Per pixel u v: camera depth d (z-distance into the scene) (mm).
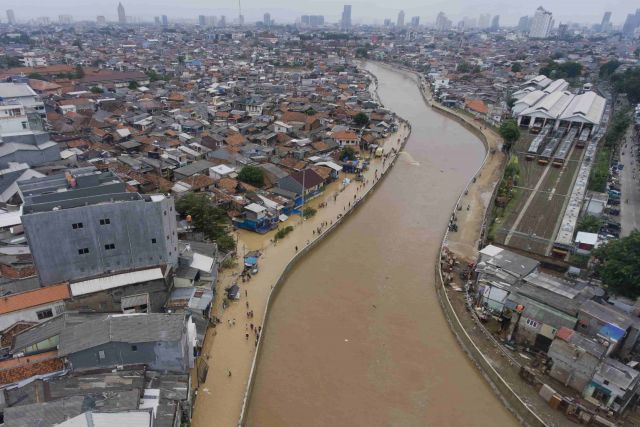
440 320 65875
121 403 39188
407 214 102188
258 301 65938
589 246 76938
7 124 94250
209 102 176500
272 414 48250
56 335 47281
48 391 41562
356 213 101750
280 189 100750
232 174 102812
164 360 46094
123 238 57375
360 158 135000
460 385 54281
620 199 103625
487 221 93188
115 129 127438
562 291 61438
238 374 52250
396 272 78000
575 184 113438
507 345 58406
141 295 56844
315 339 60312
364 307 67875
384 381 53938
